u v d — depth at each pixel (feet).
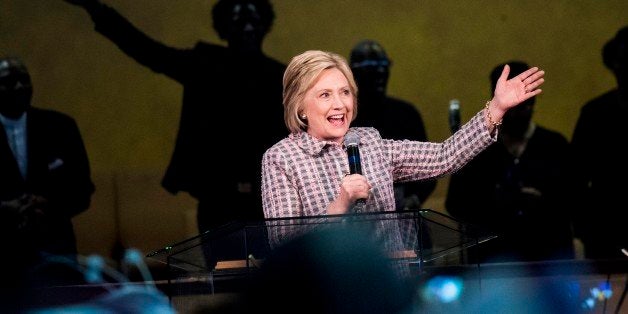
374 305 12.88
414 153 32.68
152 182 77.66
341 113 32.09
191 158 77.36
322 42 79.61
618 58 80.53
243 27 77.71
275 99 77.82
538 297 56.95
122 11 78.18
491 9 81.56
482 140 32.12
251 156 77.10
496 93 32.07
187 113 77.82
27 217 74.33
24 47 77.25
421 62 80.48
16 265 73.61
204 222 76.84
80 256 75.66
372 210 31.19
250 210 76.79
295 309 12.78
